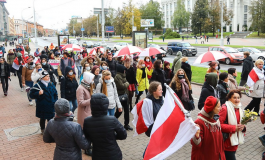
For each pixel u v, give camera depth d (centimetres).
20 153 527
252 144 558
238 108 396
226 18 7175
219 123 350
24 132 646
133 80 788
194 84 1300
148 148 310
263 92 718
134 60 980
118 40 7131
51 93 593
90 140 326
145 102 398
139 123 398
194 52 2928
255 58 2170
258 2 5884
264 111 507
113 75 980
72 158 316
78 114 521
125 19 7450
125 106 637
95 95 323
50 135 329
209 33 7938
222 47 2284
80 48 1412
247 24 7794
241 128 375
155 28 9569
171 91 340
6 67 1038
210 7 7625
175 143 307
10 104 922
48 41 8200
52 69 941
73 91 662
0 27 11050
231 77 634
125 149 542
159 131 319
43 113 594
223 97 546
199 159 345
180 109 327
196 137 324
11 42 6075
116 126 326
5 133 641
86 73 520
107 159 319
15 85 1293
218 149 343
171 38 7288
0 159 499
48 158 503
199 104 530
